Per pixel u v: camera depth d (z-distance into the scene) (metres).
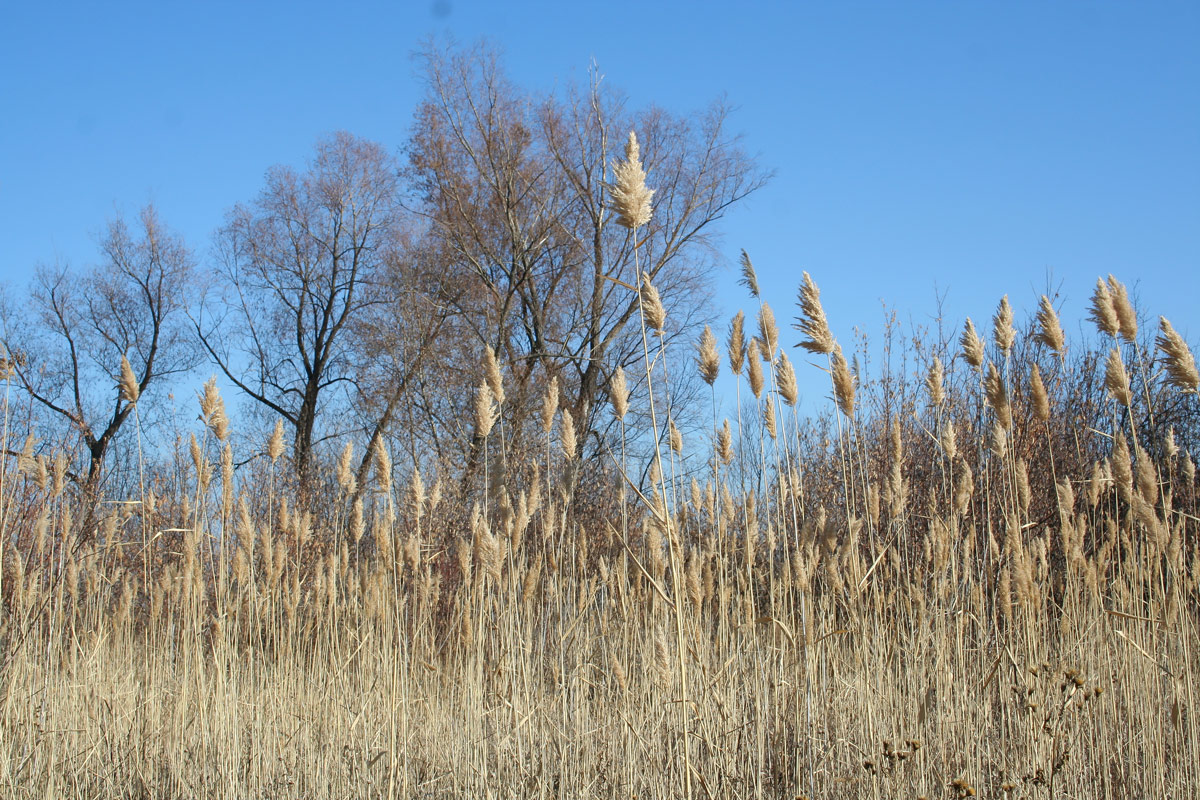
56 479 8.26
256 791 5.91
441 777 6.04
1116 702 5.84
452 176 23.59
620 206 4.48
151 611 8.12
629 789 5.50
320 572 8.52
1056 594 7.58
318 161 25.95
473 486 14.59
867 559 7.98
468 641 6.53
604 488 13.01
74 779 5.92
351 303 25.75
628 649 7.59
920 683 5.88
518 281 23.05
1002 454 6.32
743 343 5.67
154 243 25.20
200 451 7.23
